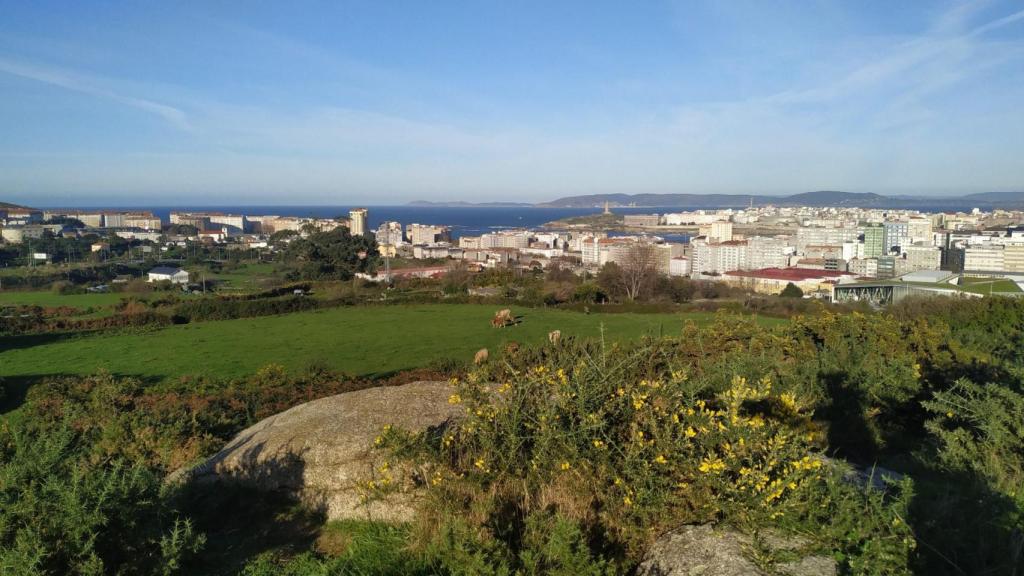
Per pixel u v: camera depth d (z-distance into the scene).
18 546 3.48
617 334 22.45
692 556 3.58
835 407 6.68
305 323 27.33
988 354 10.16
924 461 5.31
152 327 26.19
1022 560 3.18
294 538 5.00
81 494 3.74
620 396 4.44
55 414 10.71
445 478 4.39
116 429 7.92
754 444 3.92
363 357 19.06
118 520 3.84
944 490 4.32
